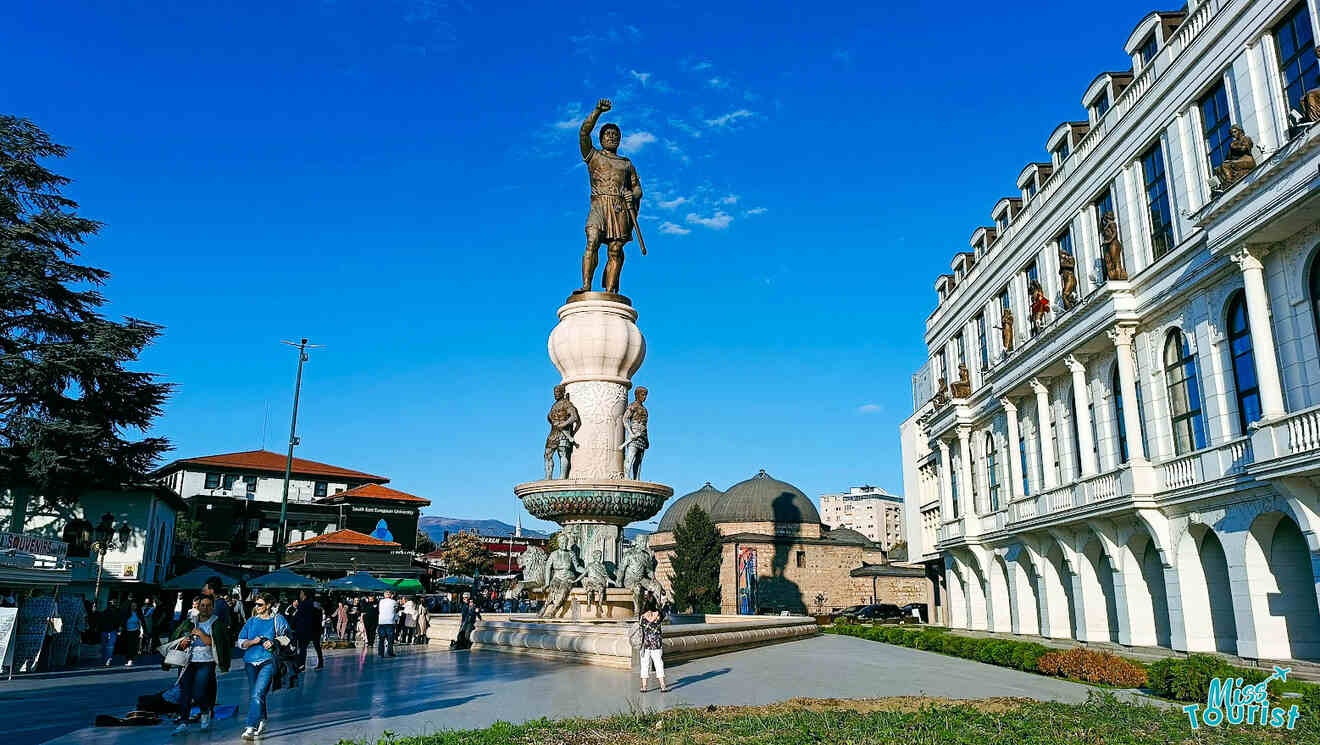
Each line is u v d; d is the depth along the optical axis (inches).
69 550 1514.5
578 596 812.6
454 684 568.1
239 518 2773.1
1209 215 856.3
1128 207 1098.1
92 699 545.6
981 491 1598.2
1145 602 1063.6
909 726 401.1
